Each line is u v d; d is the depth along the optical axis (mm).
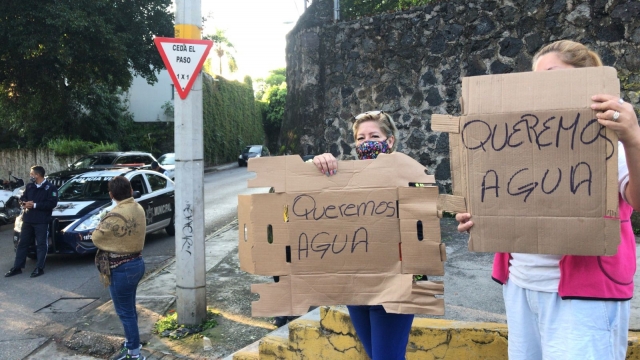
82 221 7816
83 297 6324
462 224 1856
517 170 1752
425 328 3041
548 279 1785
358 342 3180
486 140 1794
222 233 9375
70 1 12062
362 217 2137
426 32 7656
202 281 4980
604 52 6172
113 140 25516
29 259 8258
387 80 8016
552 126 1706
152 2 14219
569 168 1686
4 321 5496
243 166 33188
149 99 30453
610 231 1630
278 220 2197
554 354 1759
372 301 2115
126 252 4180
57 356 4582
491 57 7094
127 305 4227
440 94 7574
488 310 3539
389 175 2131
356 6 13906
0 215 11695
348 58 8359
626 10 6000
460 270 4711
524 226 1739
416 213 2074
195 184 4910
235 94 39094
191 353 4414
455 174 1867
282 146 9805
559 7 6500
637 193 1584
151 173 10094
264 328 4844
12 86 15219
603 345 1681
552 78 1734
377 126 2428
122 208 4215
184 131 4840
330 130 8570
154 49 14898
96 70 14727
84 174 9523
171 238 10039
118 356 4270
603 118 1584
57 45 12086
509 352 1961
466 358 2947
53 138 22297
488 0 7086
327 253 2160
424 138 7746
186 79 4812
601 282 1690
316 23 8719
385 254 2113
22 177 18516
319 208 2172
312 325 3391
